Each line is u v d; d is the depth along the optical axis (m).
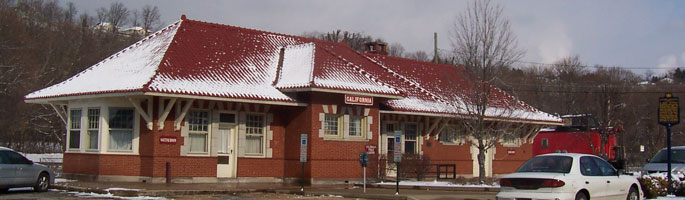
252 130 25.59
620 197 16.33
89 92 22.88
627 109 57.94
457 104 28.00
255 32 29.09
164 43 25.33
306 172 25.03
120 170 23.06
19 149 50.22
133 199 17.95
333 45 31.97
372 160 26.83
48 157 44.66
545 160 15.73
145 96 22.16
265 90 24.64
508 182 15.33
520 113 32.44
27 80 49.38
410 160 27.80
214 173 24.08
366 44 37.44
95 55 60.50
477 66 26.05
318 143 25.12
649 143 59.00
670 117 21.25
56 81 53.12
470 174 33.66
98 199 17.75
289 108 26.11
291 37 30.53
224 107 24.59
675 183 21.08
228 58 25.84
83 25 67.00
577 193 14.77
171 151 22.91
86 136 24.23
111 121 23.58
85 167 24.09
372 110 27.09
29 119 49.62
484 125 28.59
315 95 25.20
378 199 19.72
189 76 23.19
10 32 49.66
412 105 29.22
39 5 61.75
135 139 23.05
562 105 66.19
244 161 25.05
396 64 34.66
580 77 78.38
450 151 32.78
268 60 27.36
